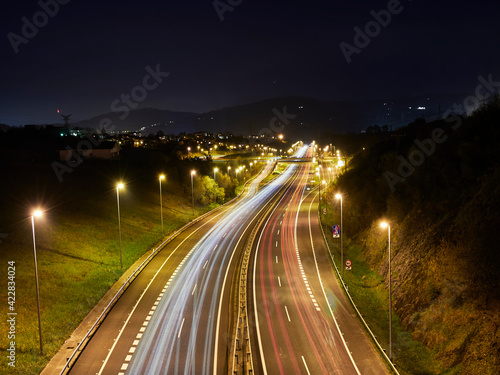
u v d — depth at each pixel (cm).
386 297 3456
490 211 2750
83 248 4319
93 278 3666
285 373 2270
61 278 3503
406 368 2386
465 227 2914
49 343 2561
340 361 2412
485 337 2194
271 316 3062
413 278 3234
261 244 5353
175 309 3133
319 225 6600
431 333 2605
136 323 2877
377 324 2998
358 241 5172
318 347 2586
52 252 3994
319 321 2983
